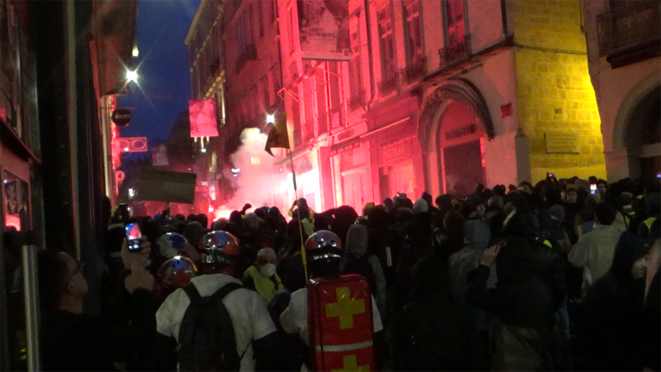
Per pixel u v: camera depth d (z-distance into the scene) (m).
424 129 19.14
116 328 3.28
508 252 4.27
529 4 15.39
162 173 5.19
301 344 3.90
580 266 5.73
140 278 3.85
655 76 12.62
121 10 11.01
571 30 15.86
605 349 4.75
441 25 18.17
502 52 15.54
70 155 4.73
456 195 18.19
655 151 13.10
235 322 3.34
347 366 3.52
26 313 2.27
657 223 4.92
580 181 9.99
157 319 3.46
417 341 3.89
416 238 5.50
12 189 3.58
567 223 7.33
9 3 3.67
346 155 26.23
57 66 4.73
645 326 4.41
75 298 3.23
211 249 3.51
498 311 4.21
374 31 22.66
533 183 15.02
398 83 20.89
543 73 15.45
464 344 3.89
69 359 3.00
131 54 14.21
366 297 3.62
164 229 7.64
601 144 16.09
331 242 3.83
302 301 3.82
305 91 29.95
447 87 17.52
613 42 13.35
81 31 5.66
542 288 4.18
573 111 15.75
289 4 30.80
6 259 2.43
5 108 3.41
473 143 17.31
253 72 39.09
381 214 6.42
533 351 4.15
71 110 5.06
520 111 15.07
